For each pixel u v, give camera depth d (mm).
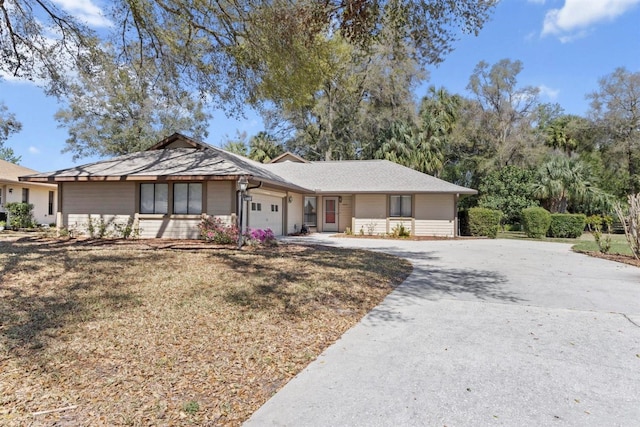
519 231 26000
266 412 2787
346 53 10734
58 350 3775
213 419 2678
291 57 9070
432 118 31297
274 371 3494
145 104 26828
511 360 3779
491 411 2811
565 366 3645
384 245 15117
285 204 18828
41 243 11555
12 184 21109
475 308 5801
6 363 3463
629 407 2889
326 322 4980
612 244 16328
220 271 7629
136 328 4438
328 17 7383
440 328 4805
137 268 7559
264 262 8883
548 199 27297
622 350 4070
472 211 20359
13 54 9805
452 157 35000
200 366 3533
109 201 14180
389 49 9555
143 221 13938
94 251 9578
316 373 3469
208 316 4949
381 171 21703
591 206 28172
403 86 28812
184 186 13781
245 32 9203
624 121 31609
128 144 28344
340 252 11695
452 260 11062
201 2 8984
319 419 2689
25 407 2756
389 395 3049
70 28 9969
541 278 8305
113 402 2854
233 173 12445
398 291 6938
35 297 5523
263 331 4520
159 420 2639
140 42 10164
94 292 5848
